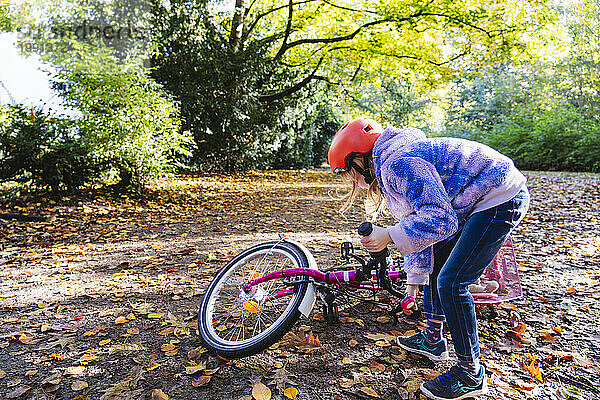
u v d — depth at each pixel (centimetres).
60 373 242
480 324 300
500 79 2812
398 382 230
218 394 220
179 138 1014
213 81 1566
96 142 859
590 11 2291
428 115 3472
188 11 1562
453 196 203
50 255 507
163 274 426
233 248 536
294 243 293
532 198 926
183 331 290
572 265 442
